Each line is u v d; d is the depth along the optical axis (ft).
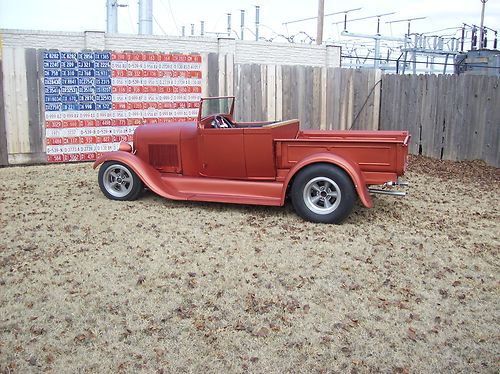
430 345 11.81
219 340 11.85
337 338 12.01
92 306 13.29
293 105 38.50
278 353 11.41
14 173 29.43
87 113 33.06
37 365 10.91
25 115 31.60
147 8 53.06
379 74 40.78
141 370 10.78
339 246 17.74
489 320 12.95
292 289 14.35
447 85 35.35
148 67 34.12
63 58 31.91
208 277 15.05
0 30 37.73
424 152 37.55
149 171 22.80
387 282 14.89
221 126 23.58
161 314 12.92
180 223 20.11
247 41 46.93
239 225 19.98
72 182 27.14
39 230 19.03
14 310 13.05
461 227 20.45
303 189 20.15
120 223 19.98
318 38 55.42
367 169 19.90
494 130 32.96
